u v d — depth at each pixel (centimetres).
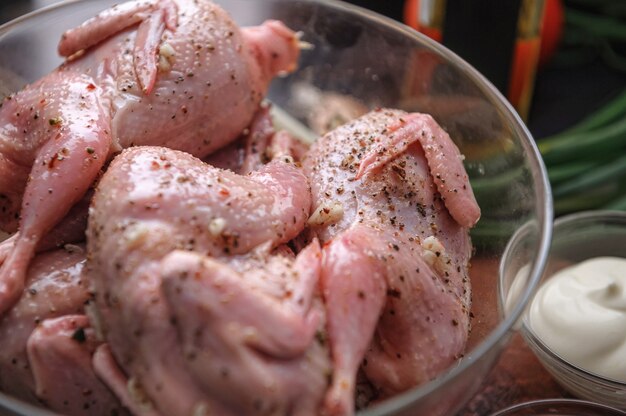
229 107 38
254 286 28
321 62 47
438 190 36
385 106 45
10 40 41
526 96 55
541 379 41
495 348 30
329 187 35
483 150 39
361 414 27
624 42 67
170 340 28
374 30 44
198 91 37
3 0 56
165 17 37
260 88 40
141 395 29
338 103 47
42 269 33
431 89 42
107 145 34
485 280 37
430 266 34
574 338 41
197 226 30
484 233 38
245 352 27
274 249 32
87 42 38
